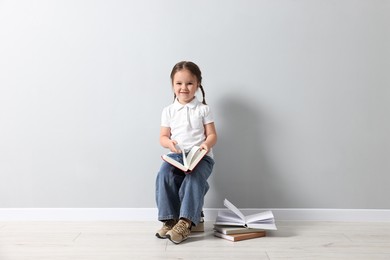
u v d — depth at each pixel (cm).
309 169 189
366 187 188
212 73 189
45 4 189
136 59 189
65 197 189
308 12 188
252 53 189
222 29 189
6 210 188
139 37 189
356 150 188
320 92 188
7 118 190
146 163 189
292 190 189
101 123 190
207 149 161
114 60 189
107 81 190
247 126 190
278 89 189
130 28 189
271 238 155
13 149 190
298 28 188
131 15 189
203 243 148
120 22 189
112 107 189
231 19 189
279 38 188
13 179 189
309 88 188
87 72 189
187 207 152
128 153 190
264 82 189
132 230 168
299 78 189
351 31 188
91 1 189
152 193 189
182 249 139
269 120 190
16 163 189
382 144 188
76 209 188
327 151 188
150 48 189
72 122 190
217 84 189
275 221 187
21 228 171
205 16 189
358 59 188
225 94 190
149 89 189
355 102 188
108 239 153
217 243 148
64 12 189
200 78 177
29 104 190
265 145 190
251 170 190
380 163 188
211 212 189
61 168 189
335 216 187
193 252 135
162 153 189
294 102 189
